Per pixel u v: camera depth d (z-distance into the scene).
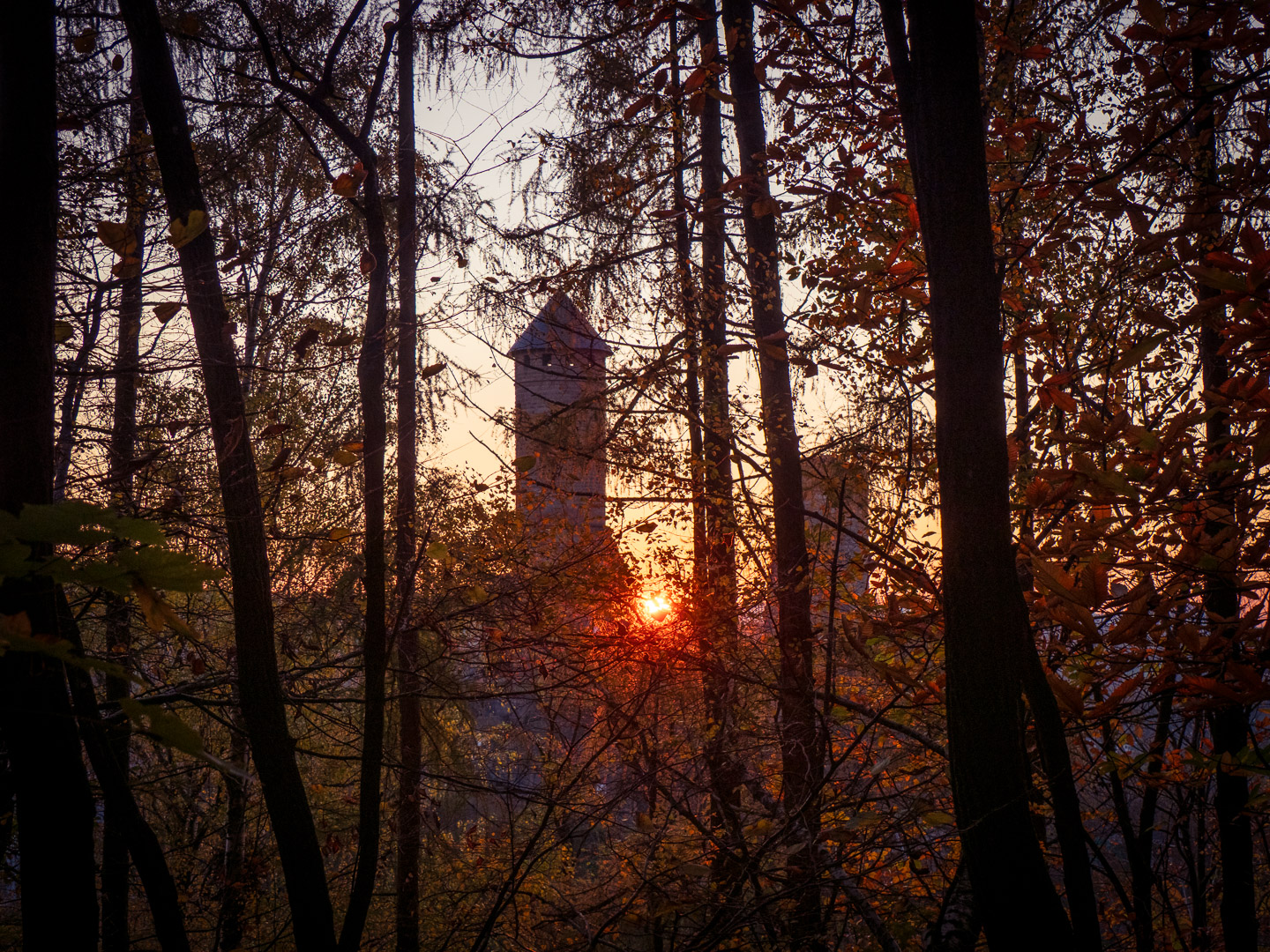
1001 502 2.74
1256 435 3.30
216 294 3.92
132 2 3.84
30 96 2.72
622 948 4.42
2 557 1.01
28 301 2.68
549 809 4.59
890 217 5.23
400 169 7.21
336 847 7.05
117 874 6.17
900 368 5.38
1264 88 4.01
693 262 7.45
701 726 5.60
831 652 4.78
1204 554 3.25
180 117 3.90
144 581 1.09
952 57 2.83
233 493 3.86
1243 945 5.30
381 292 4.44
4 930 3.97
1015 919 2.55
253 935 7.94
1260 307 3.00
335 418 6.04
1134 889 5.82
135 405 5.26
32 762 2.43
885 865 4.54
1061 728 2.94
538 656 5.55
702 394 7.39
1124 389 4.18
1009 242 4.86
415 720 6.34
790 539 6.34
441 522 6.00
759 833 4.27
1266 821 5.30
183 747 0.97
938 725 5.32
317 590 6.08
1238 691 3.21
